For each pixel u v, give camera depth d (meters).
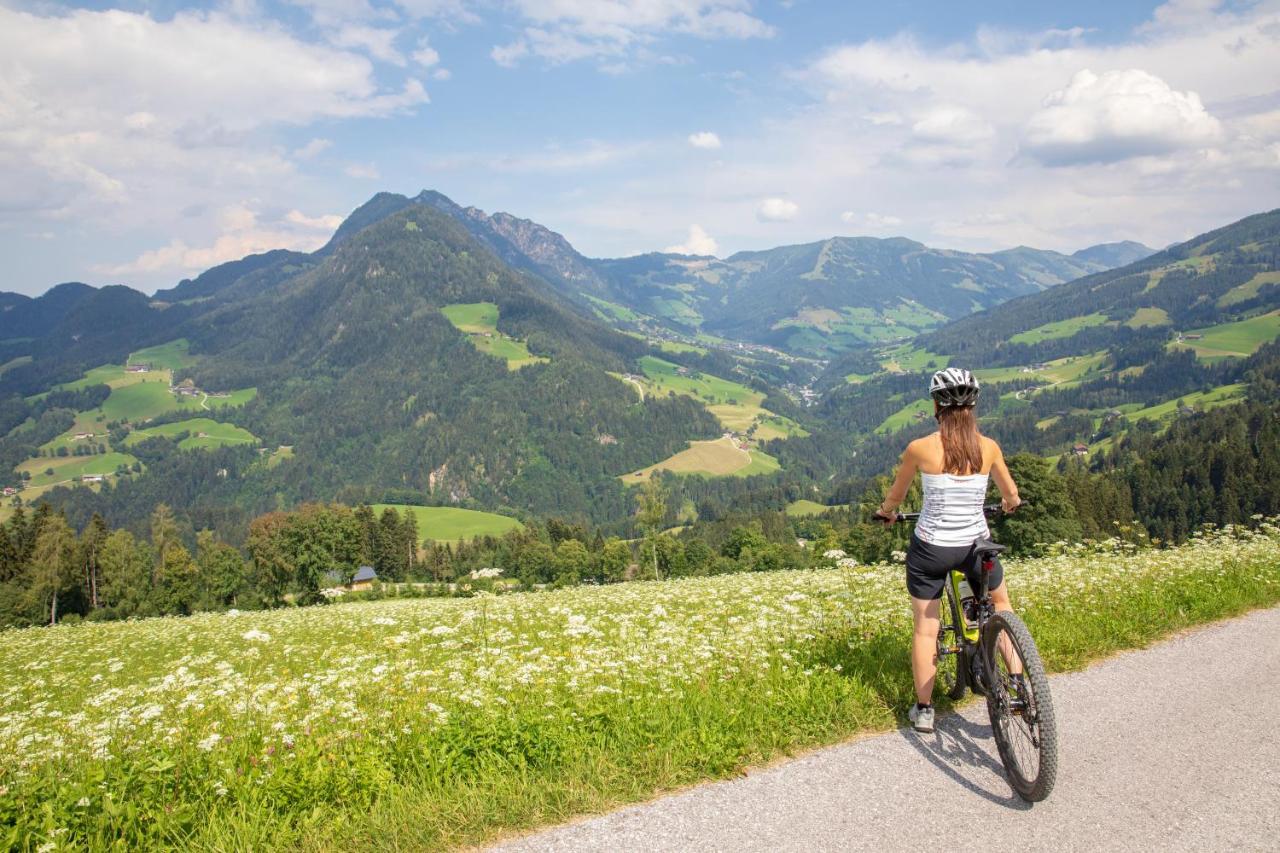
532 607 14.68
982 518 5.40
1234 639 7.46
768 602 11.45
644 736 5.30
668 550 114.88
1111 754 4.91
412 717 5.85
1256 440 151.12
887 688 6.23
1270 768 4.53
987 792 4.52
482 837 4.22
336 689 7.66
